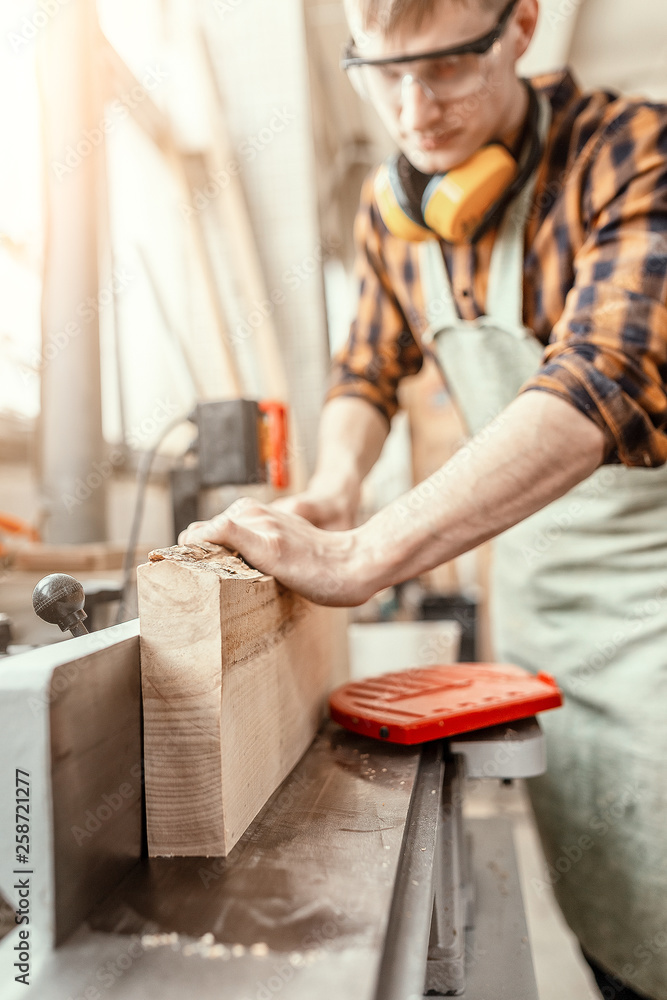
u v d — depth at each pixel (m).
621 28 3.33
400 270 1.16
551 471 0.65
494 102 0.82
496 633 1.30
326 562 0.65
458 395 1.21
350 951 0.37
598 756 1.08
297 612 0.70
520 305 1.01
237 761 0.51
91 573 1.05
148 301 1.96
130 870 0.47
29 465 1.42
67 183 1.21
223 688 0.48
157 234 2.16
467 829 1.15
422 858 0.49
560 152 0.95
